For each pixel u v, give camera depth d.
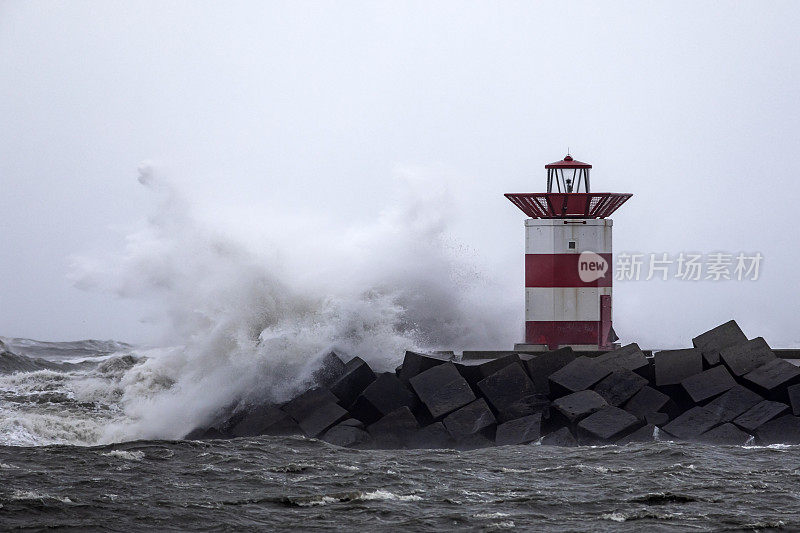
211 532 38.16
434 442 54.56
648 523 38.75
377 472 46.31
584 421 53.91
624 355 58.78
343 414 55.97
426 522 39.12
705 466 46.97
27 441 56.78
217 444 52.44
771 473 45.59
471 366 58.44
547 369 58.47
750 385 56.78
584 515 39.84
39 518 39.44
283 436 54.72
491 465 47.88
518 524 38.78
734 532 37.81
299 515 40.03
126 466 47.59
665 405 55.97
